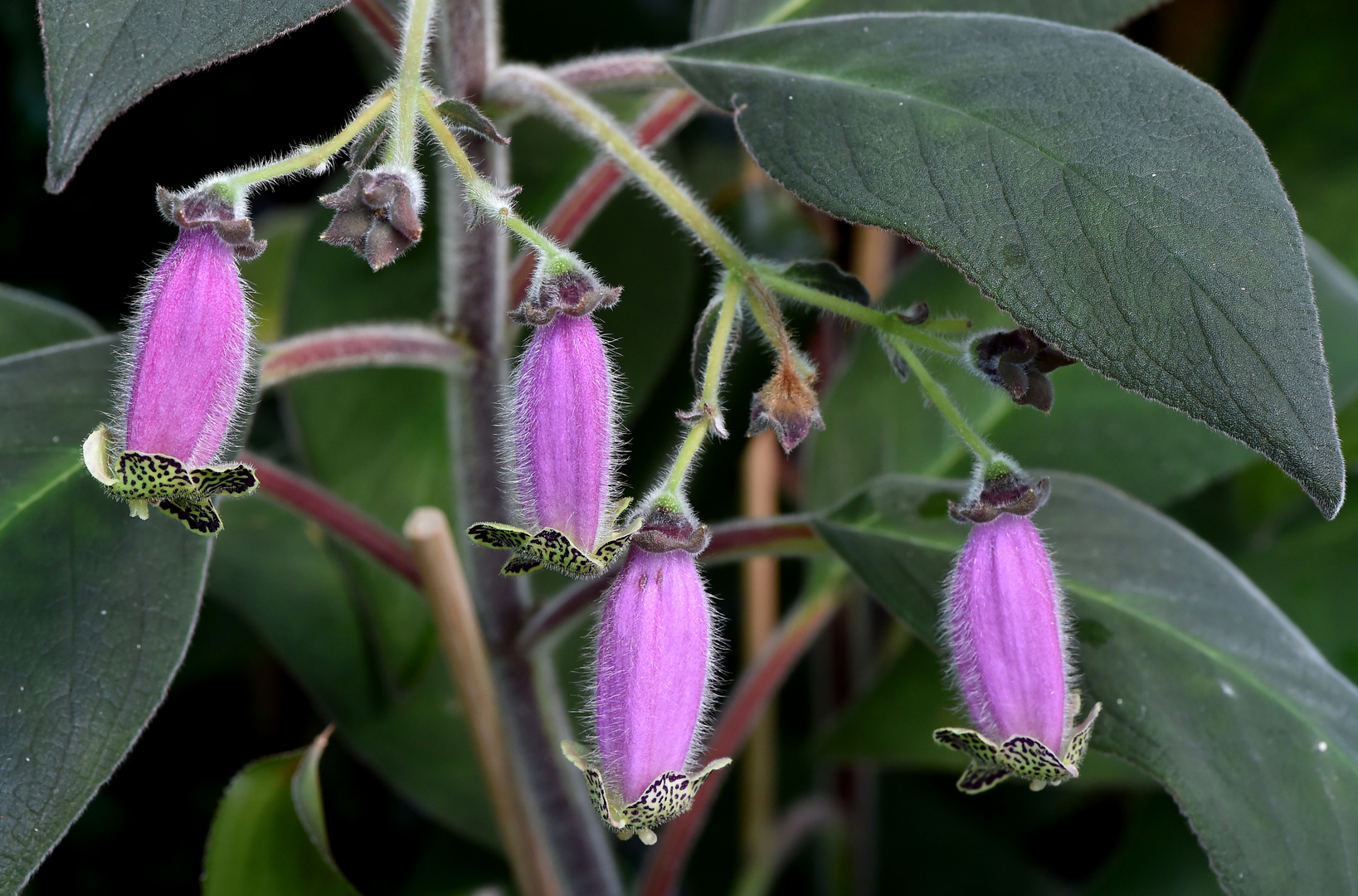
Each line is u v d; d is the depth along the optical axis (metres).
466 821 0.59
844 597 0.58
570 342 0.47
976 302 0.59
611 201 0.60
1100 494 0.53
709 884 0.72
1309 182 0.62
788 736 0.75
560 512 0.47
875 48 0.48
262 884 0.52
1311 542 0.61
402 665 0.58
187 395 0.46
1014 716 0.48
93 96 0.46
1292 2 0.62
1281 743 0.50
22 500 0.49
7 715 0.48
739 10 0.54
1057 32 0.48
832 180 0.47
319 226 0.59
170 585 0.49
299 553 0.59
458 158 0.47
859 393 0.60
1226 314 0.46
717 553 0.53
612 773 0.47
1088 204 0.46
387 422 0.60
